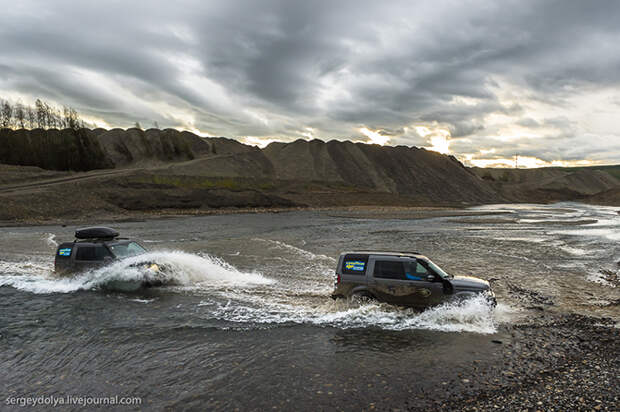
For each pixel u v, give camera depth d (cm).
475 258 1997
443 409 511
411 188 19225
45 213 5147
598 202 15938
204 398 548
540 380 598
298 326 874
